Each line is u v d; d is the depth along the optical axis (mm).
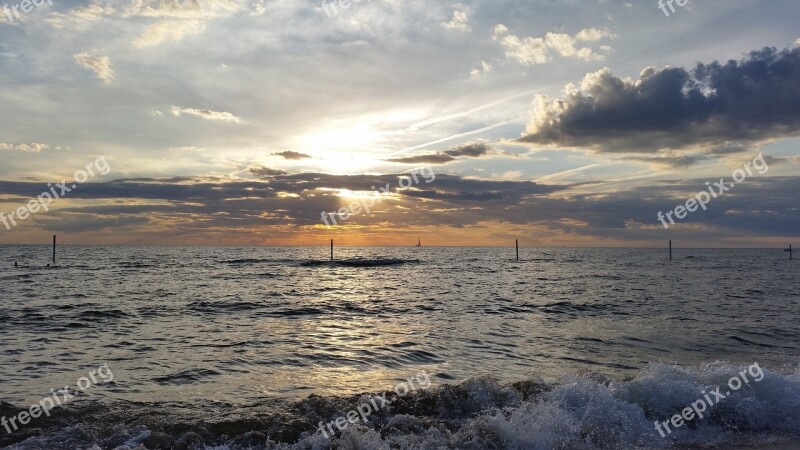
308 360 11891
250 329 16562
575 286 36406
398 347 13547
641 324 17875
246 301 25156
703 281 41500
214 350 12945
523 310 22172
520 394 7848
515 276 48188
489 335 15531
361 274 49906
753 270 59719
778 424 7215
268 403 8266
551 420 6902
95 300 24953
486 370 11039
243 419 6957
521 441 6445
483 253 145125
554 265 71688
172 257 86688
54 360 11648
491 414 7305
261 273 49281
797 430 7082
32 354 12320
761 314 20609
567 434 6660
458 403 7570
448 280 42531
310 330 16422
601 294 30031
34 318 18688
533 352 12938
